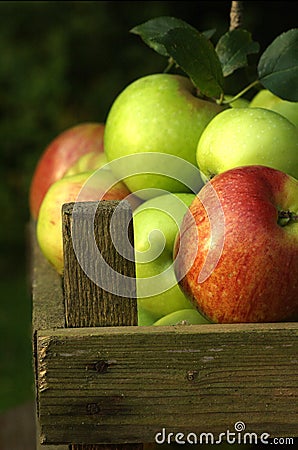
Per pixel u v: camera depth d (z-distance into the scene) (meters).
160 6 2.88
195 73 1.12
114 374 0.97
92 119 3.06
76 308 0.98
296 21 2.57
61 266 1.17
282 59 1.13
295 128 1.08
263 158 1.07
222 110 1.15
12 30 3.05
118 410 0.97
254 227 1.00
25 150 3.12
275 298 1.01
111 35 2.99
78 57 3.02
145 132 1.13
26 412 1.46
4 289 3.04
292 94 1.12
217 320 1.02
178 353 0.97
